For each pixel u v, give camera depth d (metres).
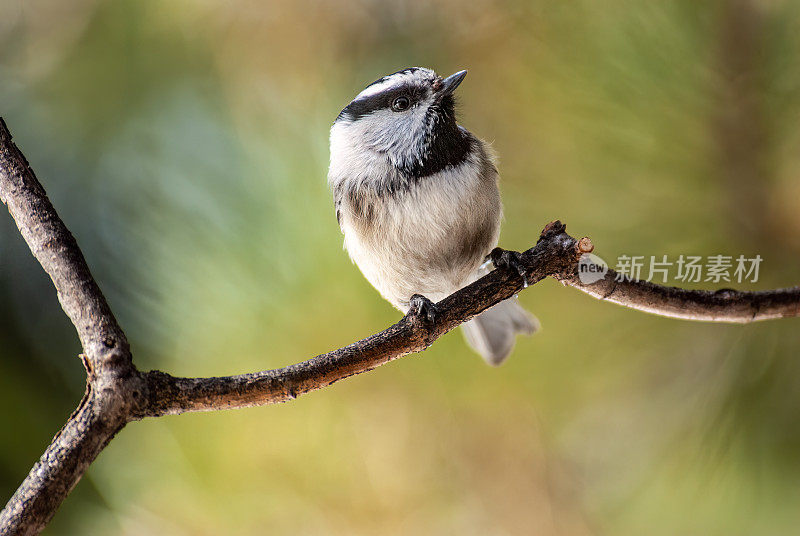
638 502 3.25
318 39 3.32
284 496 3.24
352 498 3.25
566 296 3.25
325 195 3.26
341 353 3.17
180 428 3.24
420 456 3.25
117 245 3.27
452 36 3.31
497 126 3.27
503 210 3.26
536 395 3.25
